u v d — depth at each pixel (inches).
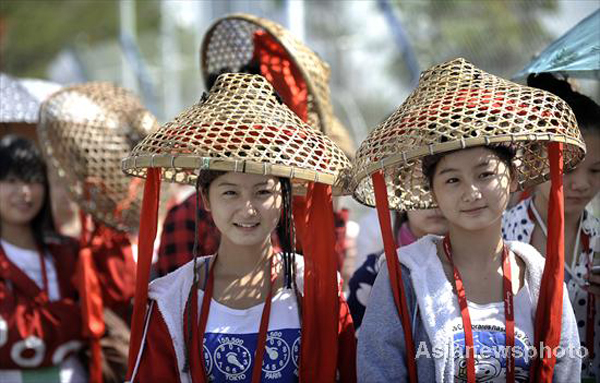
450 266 166.4
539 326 159.0
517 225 202.2
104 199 229.6
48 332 230.1
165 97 787.4
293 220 182.9
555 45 195.6
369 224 256.8
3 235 240.1
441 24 445.4
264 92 165.0
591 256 189.8
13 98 282.0
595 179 188.4
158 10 960.9
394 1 457.1
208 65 254.5
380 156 151.6
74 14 1035.9
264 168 146.3
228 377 164.9
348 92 600.4
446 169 156.4
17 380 228.1
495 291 163.9
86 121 230.2
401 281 159.9
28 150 239.8
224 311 169.6
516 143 162.4
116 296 239.0
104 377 236.5
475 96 150.6
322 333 167.6
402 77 601.9
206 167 145.6
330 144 161.8
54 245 247.9
